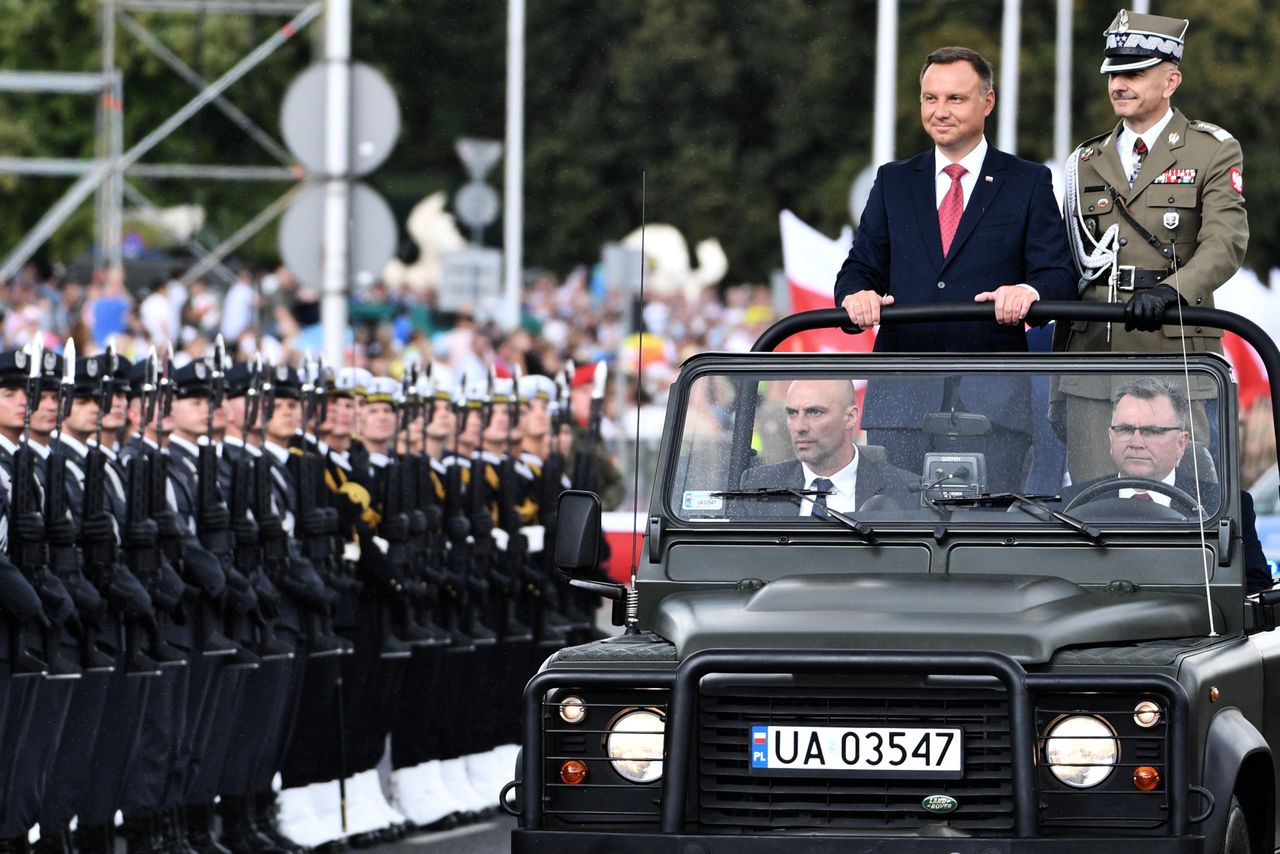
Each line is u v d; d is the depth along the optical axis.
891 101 61.62
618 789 15.53
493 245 101.88
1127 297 19.08
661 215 101.62
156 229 78.94
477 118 104.38
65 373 21.22
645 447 49.09
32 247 64.44
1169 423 17.02
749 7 102.19
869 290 19.00
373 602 26.61
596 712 15.59
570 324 74.56
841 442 17.41
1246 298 37.88
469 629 28.84
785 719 15.30
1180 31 19.09
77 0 90.00
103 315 55.97
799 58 102.12
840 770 15.21
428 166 104.81
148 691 22.27
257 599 23.88
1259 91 92.81
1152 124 19.25
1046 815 15.02
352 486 26.39
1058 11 93.62
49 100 90.50
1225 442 16.98
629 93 102.06
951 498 17.12
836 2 102.06
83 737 21.55
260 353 24.77
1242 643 16.48
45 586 20.91
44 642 20.88
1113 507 16.94
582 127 102.00
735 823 15.34
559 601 30.97
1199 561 16.70
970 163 19.11
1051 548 16.86
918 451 17.31
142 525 22.28
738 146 102.44
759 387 17.59
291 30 62.78
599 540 17.12
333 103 35.72
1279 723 17.16
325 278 35.88
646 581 17.23
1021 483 17.16
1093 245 19.33
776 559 17.12
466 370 30.89
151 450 22.58
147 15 89.69
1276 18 93.38
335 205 35.88
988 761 15.09
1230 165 18.94
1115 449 17.08
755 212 101.75
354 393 26.53
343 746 25.22
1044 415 17.23
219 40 90.00
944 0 100.19
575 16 102.56
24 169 62.78
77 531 21.47
